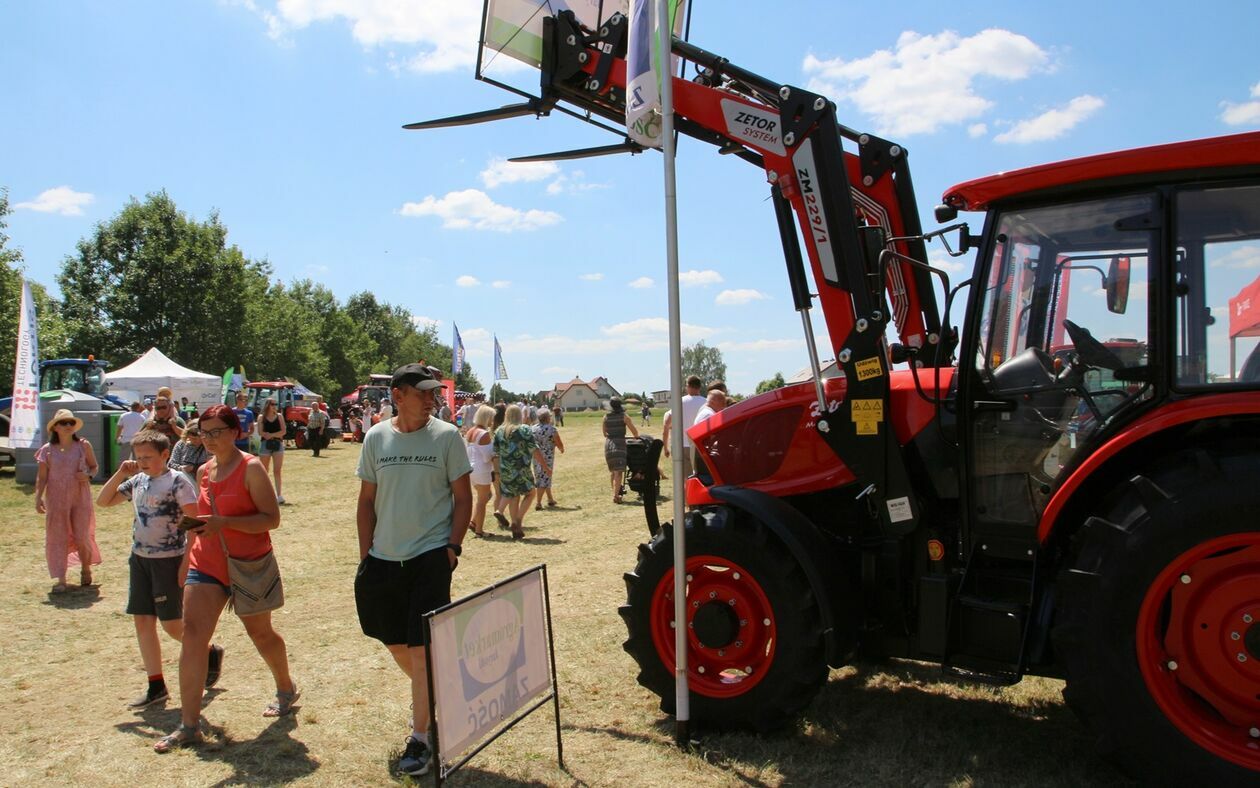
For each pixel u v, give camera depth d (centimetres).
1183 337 329
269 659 445
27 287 1073
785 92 409
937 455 398
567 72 517
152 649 467
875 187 455
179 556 466
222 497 422
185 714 412
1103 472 345
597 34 515
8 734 425
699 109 439
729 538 401
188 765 389
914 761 377
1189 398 325
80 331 4041
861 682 484
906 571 404
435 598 378
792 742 398
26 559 859
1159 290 331
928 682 484
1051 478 361
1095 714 323
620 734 414
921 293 455
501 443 981
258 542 430
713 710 405
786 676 388
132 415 1375
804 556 386
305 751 404
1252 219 322
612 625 604
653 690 430
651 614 427
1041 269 362
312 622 627
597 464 2062
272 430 1323
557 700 386
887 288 454
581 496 1383
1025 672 362
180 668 414
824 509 447
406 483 386
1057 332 361
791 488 441
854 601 398
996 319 372
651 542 434
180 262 4128
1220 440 329
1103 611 319
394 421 398
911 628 400
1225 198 325
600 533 1010
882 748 391
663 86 392
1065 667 331
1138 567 314
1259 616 307
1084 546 330
